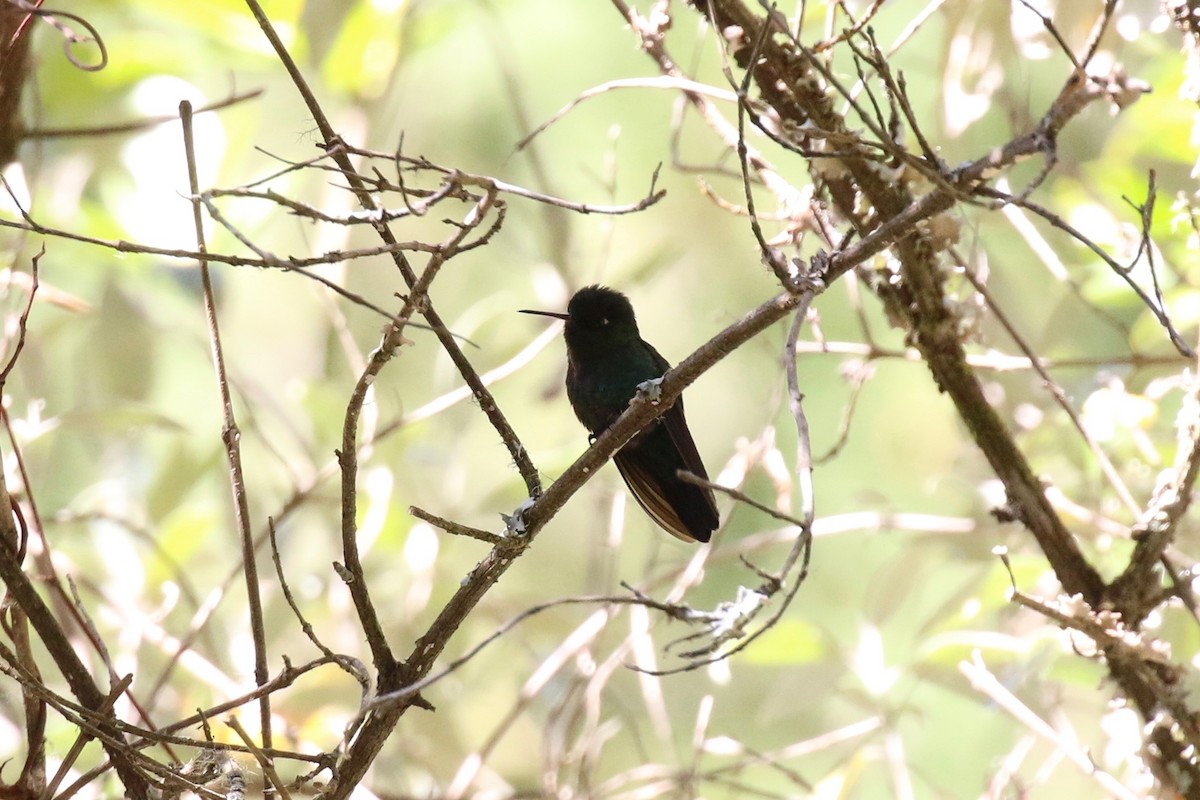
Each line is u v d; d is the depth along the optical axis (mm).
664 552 11594
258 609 5703
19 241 7727
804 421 4805
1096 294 9398
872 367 10016
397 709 5445
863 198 7062
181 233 10008
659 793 8477
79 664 5535
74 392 11781
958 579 12633
